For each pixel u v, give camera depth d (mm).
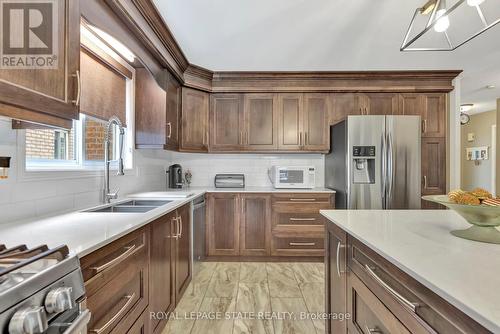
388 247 920
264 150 3412
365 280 1079
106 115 2230
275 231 3168
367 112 3371
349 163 2939
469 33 2373
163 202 2359
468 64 3072
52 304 634
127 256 1214
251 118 3414
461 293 585
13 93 870
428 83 3354
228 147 3412
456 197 1067
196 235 2746
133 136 2674
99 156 2242
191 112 3242
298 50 2709
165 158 3566
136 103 2719
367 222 1325
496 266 744
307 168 3406
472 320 550
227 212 3191
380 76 3316
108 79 2264
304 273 2814
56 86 1039
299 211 3170
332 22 2197
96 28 1775
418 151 2963
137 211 2029
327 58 2904
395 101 3365
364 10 2033
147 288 1467
